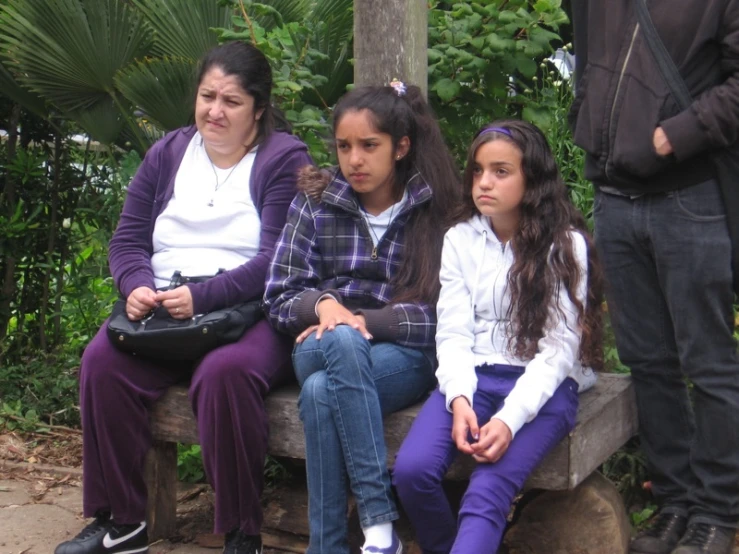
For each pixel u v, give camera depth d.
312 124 3.99
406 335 3.03
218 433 3.03
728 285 3.05
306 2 4.75
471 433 2.74
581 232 2.96
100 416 3.16
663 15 2.96
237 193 3.37
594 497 3.01
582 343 2.88
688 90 2.97
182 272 3.33
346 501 2.90
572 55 4.70
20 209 5.21
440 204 3.17
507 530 3.12
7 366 5.46
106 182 5.45
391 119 3.03
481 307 2.96
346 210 3.16
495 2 4.16
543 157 2.90
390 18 3.55
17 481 4.12
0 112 5.45
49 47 4.55
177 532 3.57
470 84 4.38
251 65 3.34
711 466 3.15
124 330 3.14
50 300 5.65
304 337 3.00
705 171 3.00
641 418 3.36
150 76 4.39
